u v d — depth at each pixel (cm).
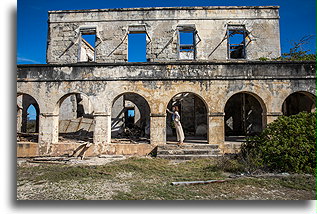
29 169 862
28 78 1152
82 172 773
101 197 556
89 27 1583
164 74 1136
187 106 1861
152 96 1133
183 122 1850
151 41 1563
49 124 1138
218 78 1121
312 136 749
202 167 853
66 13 1605
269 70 1122
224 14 1573
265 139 837
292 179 676
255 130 1594
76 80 1147
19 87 1152
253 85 1118
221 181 666
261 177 705
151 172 791
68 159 1033
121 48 1570
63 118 1833
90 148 1123
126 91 1137
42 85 1152
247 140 905
